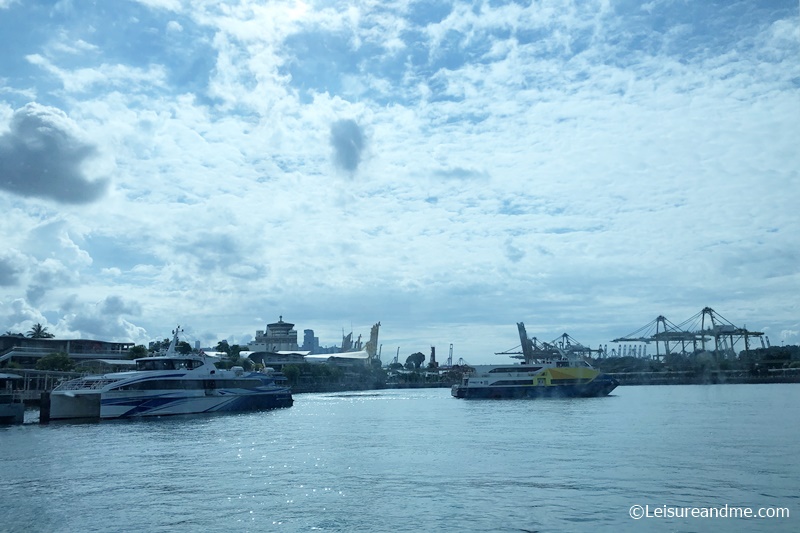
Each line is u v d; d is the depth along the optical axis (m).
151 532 35.03
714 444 62.09
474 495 41.94
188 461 56.50
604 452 58.16
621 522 35.47
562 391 159.00
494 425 87.06
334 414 115.94
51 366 148.75
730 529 34.06
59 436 76.06
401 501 40.78
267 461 56.34
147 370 108.19
